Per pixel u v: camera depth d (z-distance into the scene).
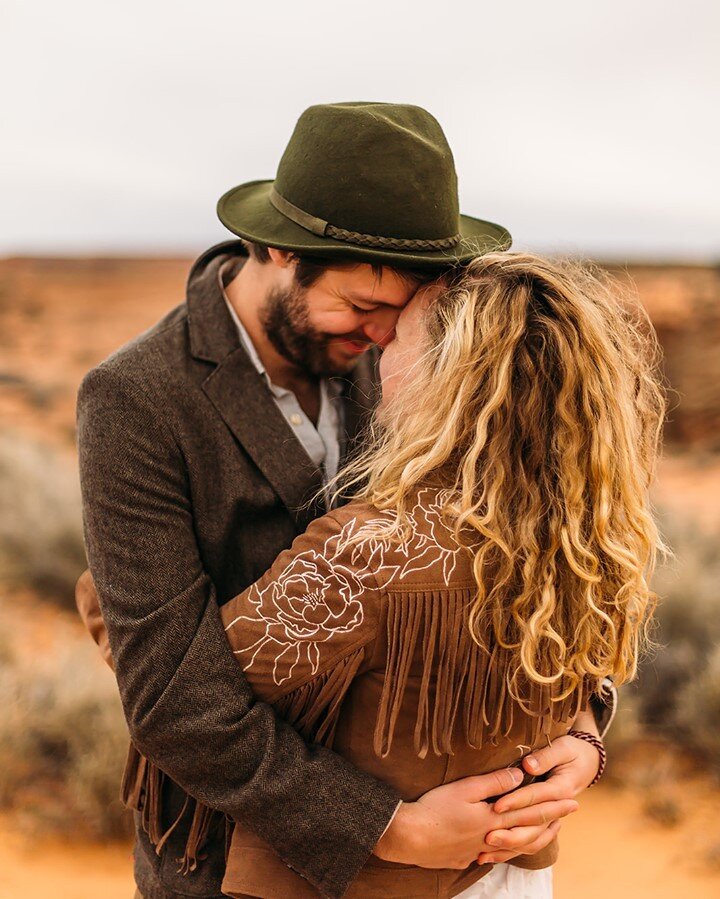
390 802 1.35
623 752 4.57
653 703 5.00
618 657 1.44
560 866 3.79
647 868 3.77
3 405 20.94
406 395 1.45
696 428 17.34
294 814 1.33
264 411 1.60
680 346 17.61
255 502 1.58
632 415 1.45
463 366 1.36
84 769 3.82
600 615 1.37
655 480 1.59
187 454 1.51
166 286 54.12
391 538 1.32
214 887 1.58
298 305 1.56
